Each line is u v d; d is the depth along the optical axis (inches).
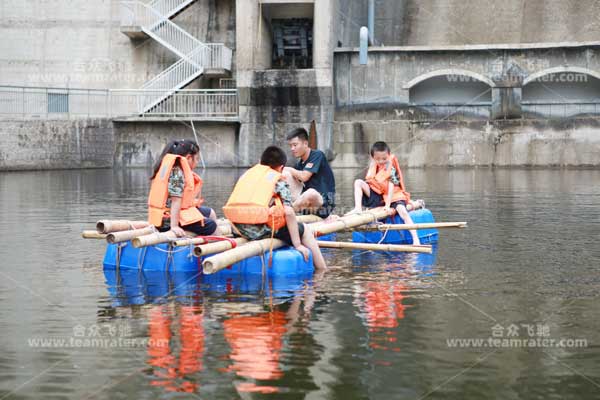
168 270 287.1
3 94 1136.2
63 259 317.1
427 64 1210.6
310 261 288.4
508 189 710.5
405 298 236.8
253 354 179.6
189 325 205.3
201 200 314.8
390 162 377.1
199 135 1202.6
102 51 1312.7
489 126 1198.9
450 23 1391.5
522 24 1374.3
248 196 283.7
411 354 179.5
